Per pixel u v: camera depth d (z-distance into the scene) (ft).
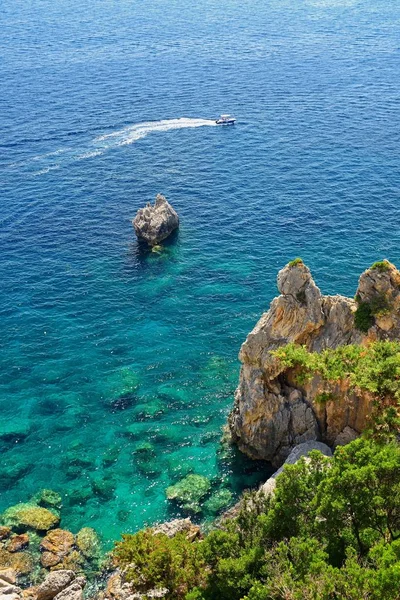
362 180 317.63
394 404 150.10
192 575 116.26
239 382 182.60
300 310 170.60
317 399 163.22
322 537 110.93
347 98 442.50
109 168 349.20
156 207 283.18
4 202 312.09
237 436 178.40
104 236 282.97
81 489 166.71
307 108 426.51
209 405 192.34
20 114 428.15
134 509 160.56
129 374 205.26
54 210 305.12
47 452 178.40
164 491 165.48
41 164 354.74
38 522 155.84
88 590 140.26
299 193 309.01
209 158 356.59
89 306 238.07
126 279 252.83
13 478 170.50
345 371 156.46
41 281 252.62
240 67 538.88
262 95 460.14
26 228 289.94
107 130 402.31
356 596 88.74
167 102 452.76
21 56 594.65
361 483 107.45
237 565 106.83
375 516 107.76
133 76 519.60
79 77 518.37
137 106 444.96
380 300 167.53
